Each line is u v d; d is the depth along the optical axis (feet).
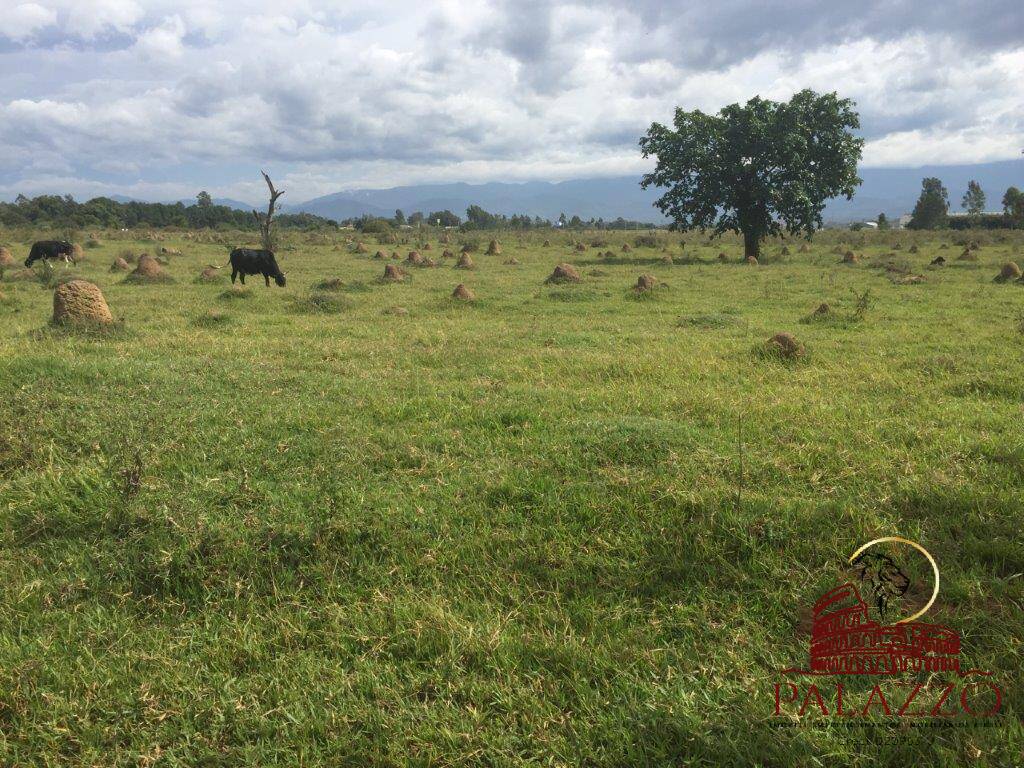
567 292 63.26
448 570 13.08
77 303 36.78
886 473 16.12
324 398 24.02
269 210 84.38
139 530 14.23
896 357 33.09
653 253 139.54
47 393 21.95
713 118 118.62
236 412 21.70
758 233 122.52
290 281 80.38
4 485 16.40
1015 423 20.39
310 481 16.51
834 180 120.26
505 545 13.65
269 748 9.04
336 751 8.99
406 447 18.57
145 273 72.49
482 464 17.56
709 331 42.55
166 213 269.64
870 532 13.05
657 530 13.75
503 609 11.95
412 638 11.12
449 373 29.14
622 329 43.65
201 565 12.98
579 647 10.64
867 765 8.30
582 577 12.58
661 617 11.51
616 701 9.55
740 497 14.37
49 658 10.91
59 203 255.91
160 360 29.04
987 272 89.20
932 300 59.72
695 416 22.15
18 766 8.97
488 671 10.39
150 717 9.69
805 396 24.68
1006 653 9.93
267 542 13.60
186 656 11.00
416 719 9.43
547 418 21.45
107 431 19.17
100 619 11.96
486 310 54.34
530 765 8.55
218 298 57.62
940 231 204.23
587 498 15.05
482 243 179.52
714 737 8.78
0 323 42.04
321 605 12.19
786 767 8.29
